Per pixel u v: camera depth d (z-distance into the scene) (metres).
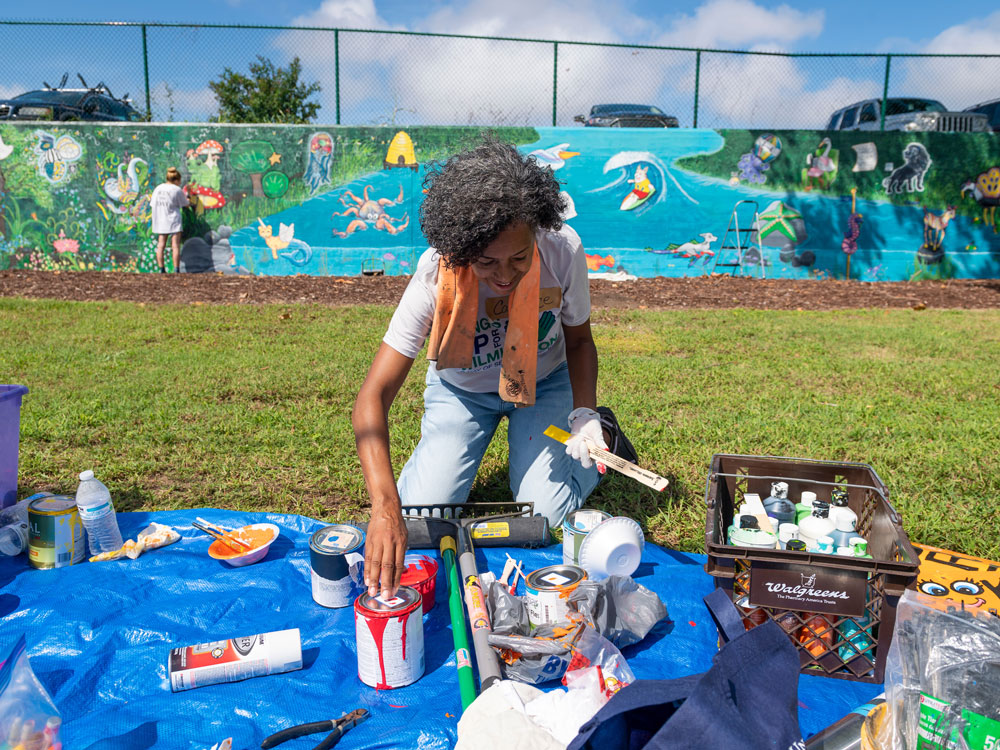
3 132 13.51
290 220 13.95
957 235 14.29
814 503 2.63
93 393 5.38
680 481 3.91
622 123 14.77
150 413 4.91
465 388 3.14
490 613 2.30
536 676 2.12
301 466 4.04
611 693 1.90
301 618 2.51
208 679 2.14
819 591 2.16
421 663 2.21
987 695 1.76
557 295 2.87
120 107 14.88
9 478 3.08
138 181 13.72
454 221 2.10
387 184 13.93
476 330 2.90
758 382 6.11
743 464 2.81
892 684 1.94
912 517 3.41
